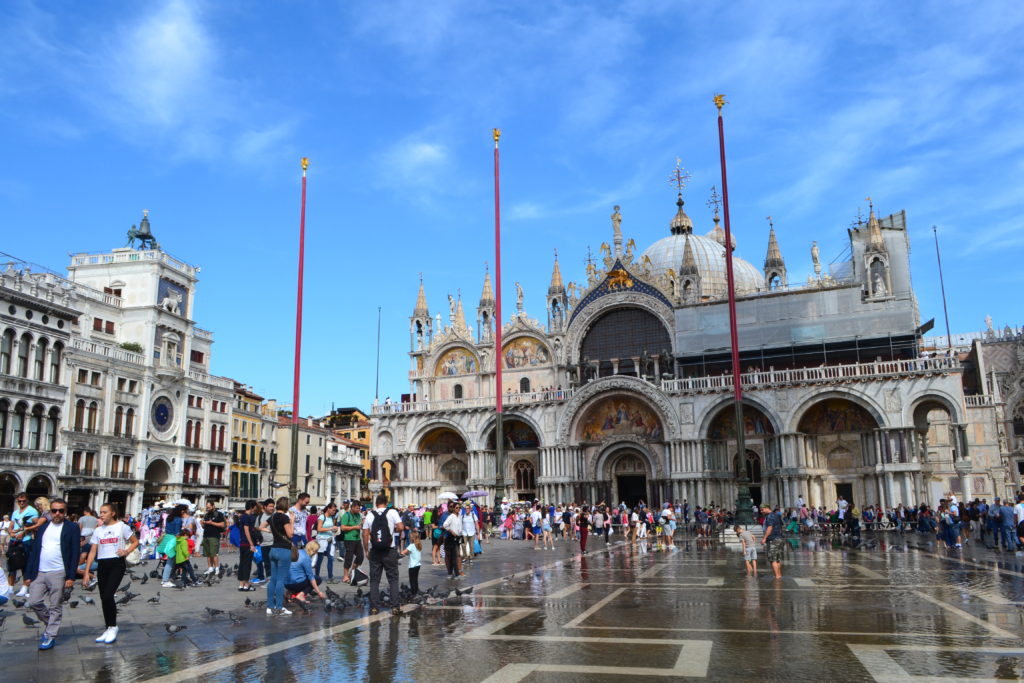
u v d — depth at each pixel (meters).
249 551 24.58
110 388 72.50
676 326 77.06
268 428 98.62
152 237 83.19
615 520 66.38
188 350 83.12
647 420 76.62
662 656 13.69
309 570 20.38
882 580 25.66
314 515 27.11
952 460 84.69
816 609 19.16
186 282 84.44
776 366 74.56
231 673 12.79
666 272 87.81
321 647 14.84
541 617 18.27
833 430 70.12
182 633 16.55
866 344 71.50
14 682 12.27
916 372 65.50
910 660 13.21
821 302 73.00
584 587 24.47
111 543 15.74
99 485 69.75
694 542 50.09
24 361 63.91
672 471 72.38
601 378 75.75
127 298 79.25
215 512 29.30
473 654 14.05
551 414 78.44
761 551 40.69
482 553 40.94
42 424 64.75
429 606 20.23
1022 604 19.83
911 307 70.31
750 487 73.12
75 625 17.91
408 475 83.75
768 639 15.19
